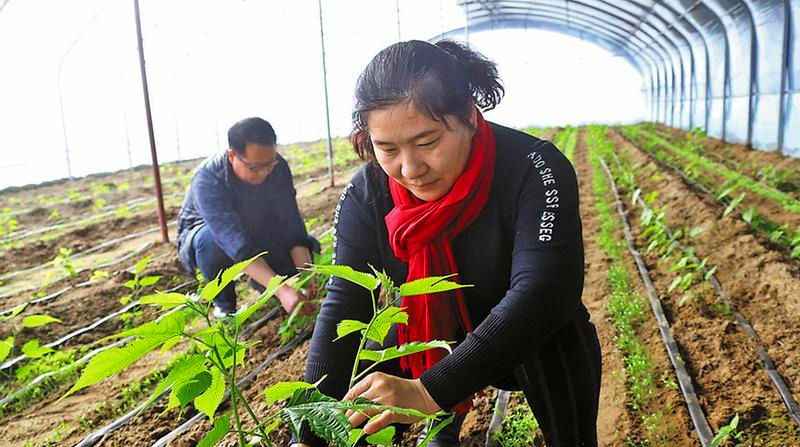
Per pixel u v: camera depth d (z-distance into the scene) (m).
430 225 1.94
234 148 4.09
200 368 1.19
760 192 7.89
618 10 22.27
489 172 1.94
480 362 1.72
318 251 5.02
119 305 5.94
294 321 4.78
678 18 17.86
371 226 2.17
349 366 2.09
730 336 3.99
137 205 12.20
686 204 7.58
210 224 4.18
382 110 1.62
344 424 1.10
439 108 1.61
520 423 2.97
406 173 1.72
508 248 2.07
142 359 4.62
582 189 10.20
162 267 6.82
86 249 8.83
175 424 3.62
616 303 4.58
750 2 12.84
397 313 1.37
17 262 8.16
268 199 4.50
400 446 2.89
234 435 3.24
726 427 2.63
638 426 3.10
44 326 5.39
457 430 2.70
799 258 5.25
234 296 4.88
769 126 12.29
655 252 6.02
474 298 2.20
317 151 22.30
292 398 1.23
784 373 3.46
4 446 3.61
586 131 25.94
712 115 16.94
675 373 3.58
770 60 12.23
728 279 4.96
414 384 1.67
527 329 1.77
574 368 2.17
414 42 1.68
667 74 25.22
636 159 13.09
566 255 1.84
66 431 3.72
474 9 28.47
